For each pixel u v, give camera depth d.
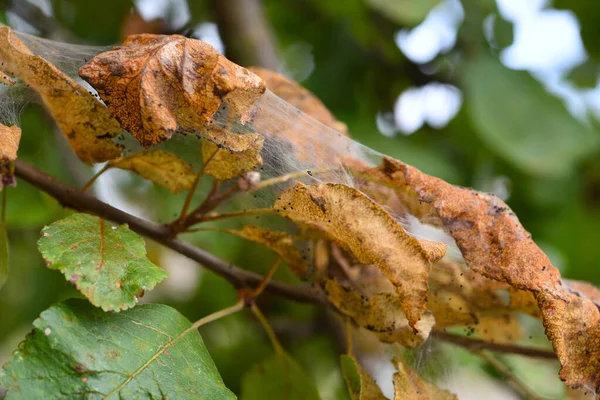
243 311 0.59
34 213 0.46
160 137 0.32
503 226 0.34
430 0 0.50
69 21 0.56
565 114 0.56
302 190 0.33
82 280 0.32
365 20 0.61
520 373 0.52
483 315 0.37
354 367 0.35
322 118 0.39
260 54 0.52
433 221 0.36
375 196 0.36
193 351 0.33
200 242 0.57
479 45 0.58
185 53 0.32
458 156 0.62
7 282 0.58
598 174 0.61
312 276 0.37
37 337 0.31
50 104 0.35
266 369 0.38
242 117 0.33
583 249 0.63
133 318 0.32
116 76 0.32
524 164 0.53
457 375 0.55
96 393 0.31
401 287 0.32
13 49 0.33
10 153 0.32
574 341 0.33
